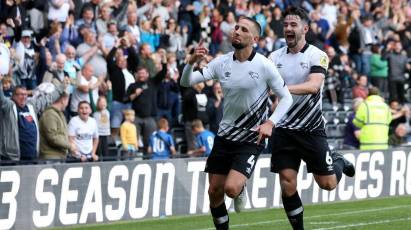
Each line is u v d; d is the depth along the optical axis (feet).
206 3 110.73
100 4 95.91
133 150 85.76
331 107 114.01
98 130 84.02
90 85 83.87
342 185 84.74
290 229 62.69
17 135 71.67
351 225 64.54
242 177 46.65
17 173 61.82
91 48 88.69
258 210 77.10
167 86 94.99
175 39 101.35
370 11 132.98
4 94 76.33
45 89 75.77
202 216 72.49
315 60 50.14
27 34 83.56
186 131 92.63
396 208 77.46
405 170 90.74
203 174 74.59
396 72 120.16
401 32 130.82
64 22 90.89
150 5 101.45
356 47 120.88
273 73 46.60
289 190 50.78
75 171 65.36
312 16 119.34
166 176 71.51
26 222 62.39
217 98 94.38
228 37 105.29
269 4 119.24
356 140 93.61
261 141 47.88
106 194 67.36
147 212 70.23
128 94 89.30
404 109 111.14
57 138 74.69
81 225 65.67
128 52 91.91
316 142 50.90
